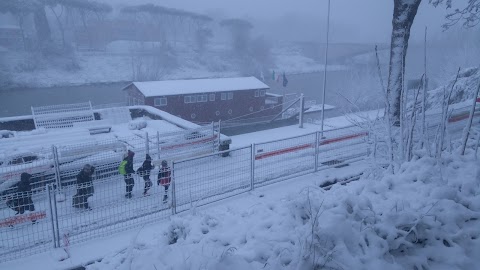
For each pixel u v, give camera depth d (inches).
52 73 2915.8
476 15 617.9
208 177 429.7
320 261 162.6
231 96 1413.6
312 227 168.2
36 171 432.8
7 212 373.1
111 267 216.5
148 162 433.4
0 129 751.1
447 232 196.2
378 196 231.6
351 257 167.8
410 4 480.7
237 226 215.6
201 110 1349.7
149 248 215.5
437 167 263.9
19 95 2434.8
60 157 476.4
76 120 802.8
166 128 773.9
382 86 305.0
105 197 400.2
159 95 1253.7
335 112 1610.5
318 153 509.4
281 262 170.4
